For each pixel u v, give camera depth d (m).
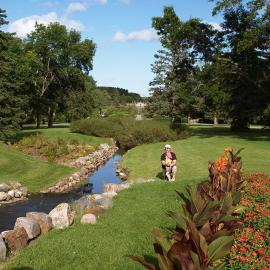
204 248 3.47
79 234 8.81
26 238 8.61
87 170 28.36
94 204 11.60
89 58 61.38
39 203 18.27
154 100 68.38
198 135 40.38
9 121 35.19
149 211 10.80
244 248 6.65
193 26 36.00
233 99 40.81
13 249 8.16
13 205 17.67
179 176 19.77
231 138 35.50
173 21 36.28
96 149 39.41
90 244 8.07
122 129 44.72
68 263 7.11
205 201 4.82
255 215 8.64
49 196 19.91
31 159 29.12
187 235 3.64
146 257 7.34
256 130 46.78
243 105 41.56
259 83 35.50
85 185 23.17
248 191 11.42
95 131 47.19
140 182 16.12
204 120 79.69
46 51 58.16
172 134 37.94
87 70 62.72
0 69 34.00
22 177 23.17
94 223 9.81
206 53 36.47
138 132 38.69
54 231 9.21
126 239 8.41
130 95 146.38
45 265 6.98
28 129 53.16
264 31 31.00
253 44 31.81
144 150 31.41
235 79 38.44
